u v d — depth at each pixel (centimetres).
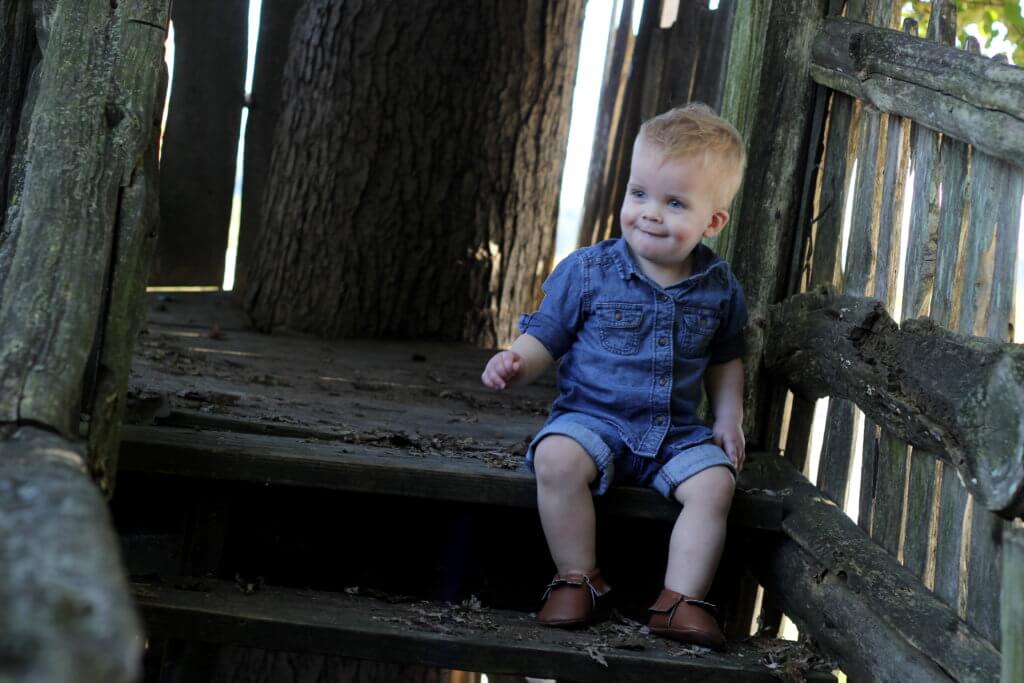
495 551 284
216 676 347
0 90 258
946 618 227
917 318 250
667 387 275
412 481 261
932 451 236
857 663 241
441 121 543
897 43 279
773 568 281
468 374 474
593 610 266
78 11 230
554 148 570
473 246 555
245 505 276
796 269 322
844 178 314
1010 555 168
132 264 207
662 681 233
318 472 258
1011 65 231
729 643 258
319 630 229
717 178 275
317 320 541
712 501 259
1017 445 204
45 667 87
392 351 516
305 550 279
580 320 283
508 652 231
